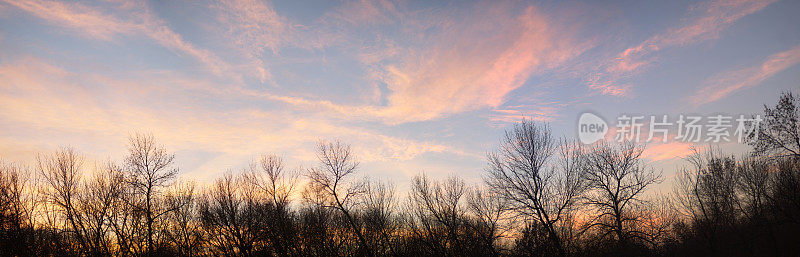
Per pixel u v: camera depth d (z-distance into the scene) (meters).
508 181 34.72
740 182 38.75
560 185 34.78
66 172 34.12
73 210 33.78
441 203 38.44
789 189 30.44
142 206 36.59
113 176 36.12
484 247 35.28
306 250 40.81
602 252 33.66
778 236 33.19
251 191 41.22
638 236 34.22
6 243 30.16
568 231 33.78
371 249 39.53
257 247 40.06
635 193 36.81
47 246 31.97
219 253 39.12
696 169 41.50
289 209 41.84
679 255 35.97
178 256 37.00
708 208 39.22
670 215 40.72
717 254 35.09
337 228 41.16
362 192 41.19
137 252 35.31
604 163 38.34
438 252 37.47
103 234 34.47
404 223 39.78
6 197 30.81
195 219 39.03
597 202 36.38
